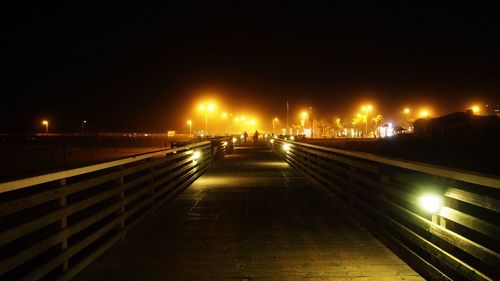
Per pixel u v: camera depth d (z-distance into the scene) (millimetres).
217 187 13445
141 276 5418
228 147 35125
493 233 3961
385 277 5359
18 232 4121
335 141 51188
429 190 5281
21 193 12211
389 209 6723
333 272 5535
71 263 5590
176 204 10398
